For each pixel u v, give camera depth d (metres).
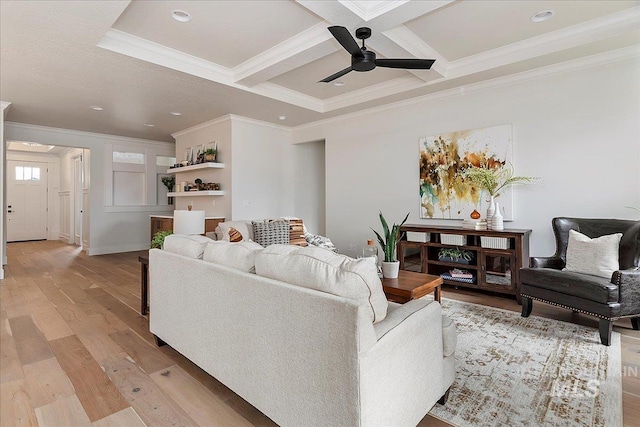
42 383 2.00
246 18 2.92
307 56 3.37
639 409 1.75
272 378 1.50
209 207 6.06
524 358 2.32
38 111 5.16
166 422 1.66
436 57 3.70
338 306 1.22
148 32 3.15
